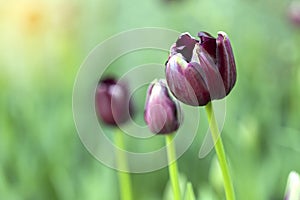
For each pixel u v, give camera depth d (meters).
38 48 2.03
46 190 1.48
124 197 1.20
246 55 1.91
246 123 1.48
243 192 1.39
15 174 1.51
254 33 1.97
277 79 1.77
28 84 1.87
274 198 1.48
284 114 1.66
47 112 1.70
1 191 1.42
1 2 2.04
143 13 2.14
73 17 2.17
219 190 1.25
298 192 0.99
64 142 1.59
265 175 1.47
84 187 1.44
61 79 1.92
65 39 2.11
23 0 2.08
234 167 1.40
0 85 1.86
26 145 1.55
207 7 2.06
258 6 2.04
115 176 1.54
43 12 2.10
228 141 1.45
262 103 1.65
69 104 1.75
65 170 1.49
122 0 2.21
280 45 1.90
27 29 2.06
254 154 1.43
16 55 1.98
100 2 2.25
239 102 1.68
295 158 1.51
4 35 2.03
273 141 1.54
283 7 2.01
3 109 1.62
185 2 2.07
